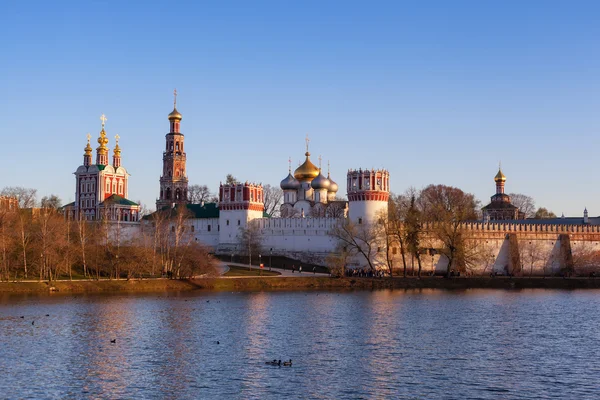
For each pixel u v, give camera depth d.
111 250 170.25
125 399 66.00
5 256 157.62
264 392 68.19
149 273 176.00
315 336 97.50
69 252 164.25
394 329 103.94
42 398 66.19
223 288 166.75
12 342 91.00
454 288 178.62
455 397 67.38
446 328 105.31
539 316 119.56
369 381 72.50
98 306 125.94
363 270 194.00
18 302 130.75
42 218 167.00
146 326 104.50
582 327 107.44
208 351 86.44
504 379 73.94
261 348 88.62
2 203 182.88
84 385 70.44
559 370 78.06
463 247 193.00
